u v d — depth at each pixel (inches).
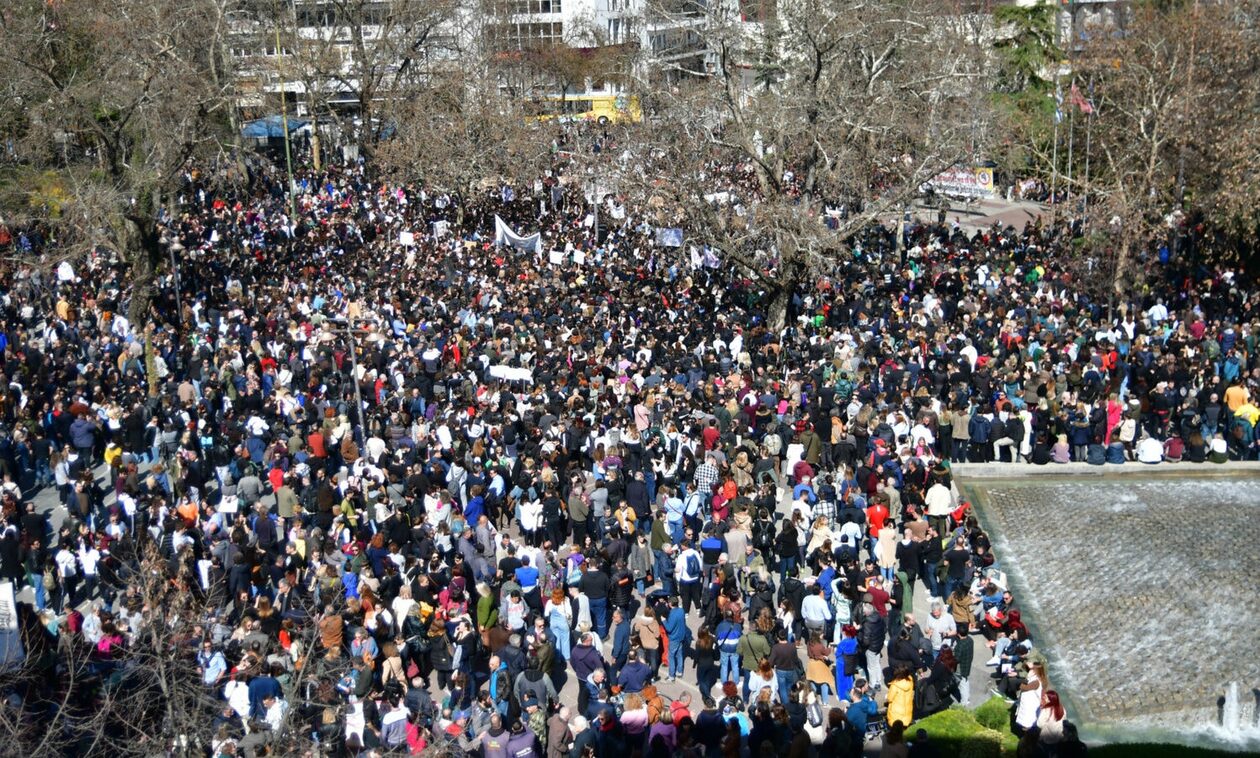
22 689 699.4
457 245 1971.0
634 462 1032.8
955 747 665.0
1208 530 1017.5
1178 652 825.5
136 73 1579.7
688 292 1622.8
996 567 965.2
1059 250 1819.6
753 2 1968.5
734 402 1131.9
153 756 629.0
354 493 949.8
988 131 1678.2
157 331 1396.4
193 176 2252.7
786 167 1937.7
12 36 1582.2
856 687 681.6
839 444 1053.2
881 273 1733.5
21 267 1599.4
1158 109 1806.1
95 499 1056.8
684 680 799.7
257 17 2785.4
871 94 1669.5
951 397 1188.5
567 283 1700.3
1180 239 1766.7
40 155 1717.5
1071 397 1147.3
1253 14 1873.8
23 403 1214.3
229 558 845.2
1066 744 615.2
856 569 792.9
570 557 846.5
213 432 1077.1
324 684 690.8
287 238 1990.7
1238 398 1163.9
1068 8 2667.3
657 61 1820.9
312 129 2979.8
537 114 2664.9
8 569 890.1
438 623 768.3
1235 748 705.0
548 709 703.1
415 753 632.4
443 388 1230.9
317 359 1288.1
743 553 861.2
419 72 2854.3
